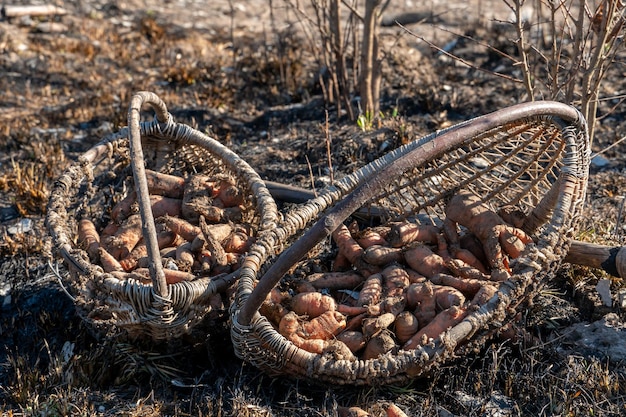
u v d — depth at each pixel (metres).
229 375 3.68
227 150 4.27
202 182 4.24
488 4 8.84
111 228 4.16
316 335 3.47
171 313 3.38
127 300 3.40
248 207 4.18
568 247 3.54
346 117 6.10
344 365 3.24
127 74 7.21
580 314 4.01
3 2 8.66
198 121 6.25
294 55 7.14
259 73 6.91
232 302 3.48
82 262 3.57
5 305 4.31
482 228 3.84
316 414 3.39
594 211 4.84
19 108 6.52
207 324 3.64
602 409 3.39
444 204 4.21
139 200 3.32
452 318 3.39
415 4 8.89
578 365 3.60
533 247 3.38
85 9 8.66
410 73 6.74
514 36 7.27
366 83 5.88
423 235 3.99
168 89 6.87
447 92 6.47
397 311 3.55
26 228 4.92
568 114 3.53
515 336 3.70
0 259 4.64
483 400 3.50
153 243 3.29
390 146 5.48
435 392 3.56
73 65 7.32
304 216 3.60
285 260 3.09
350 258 4.00
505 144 4.44
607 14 4.30
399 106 6.26
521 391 3.49
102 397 3.58
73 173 4.11
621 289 4.08
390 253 3.87
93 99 6.63
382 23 8.16
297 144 5.75
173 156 4.47
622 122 5.91
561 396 3.47
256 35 8.07
